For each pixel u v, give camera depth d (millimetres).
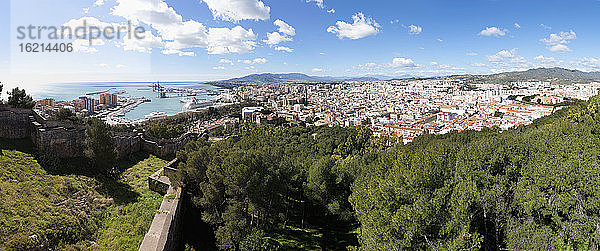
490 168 34625
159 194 36250
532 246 24969
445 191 27469
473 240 23531
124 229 26984
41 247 20953
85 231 25078
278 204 39312
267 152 41656
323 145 103375
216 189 33094
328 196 43750
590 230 26656
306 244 39125
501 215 29047
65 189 29766
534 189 28781
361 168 48375
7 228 20688
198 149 42344
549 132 50938
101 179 36344
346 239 41625
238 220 31641
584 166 29766
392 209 27406
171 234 27578
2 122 36781
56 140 38062
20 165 31953
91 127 38594
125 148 49625
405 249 24312
